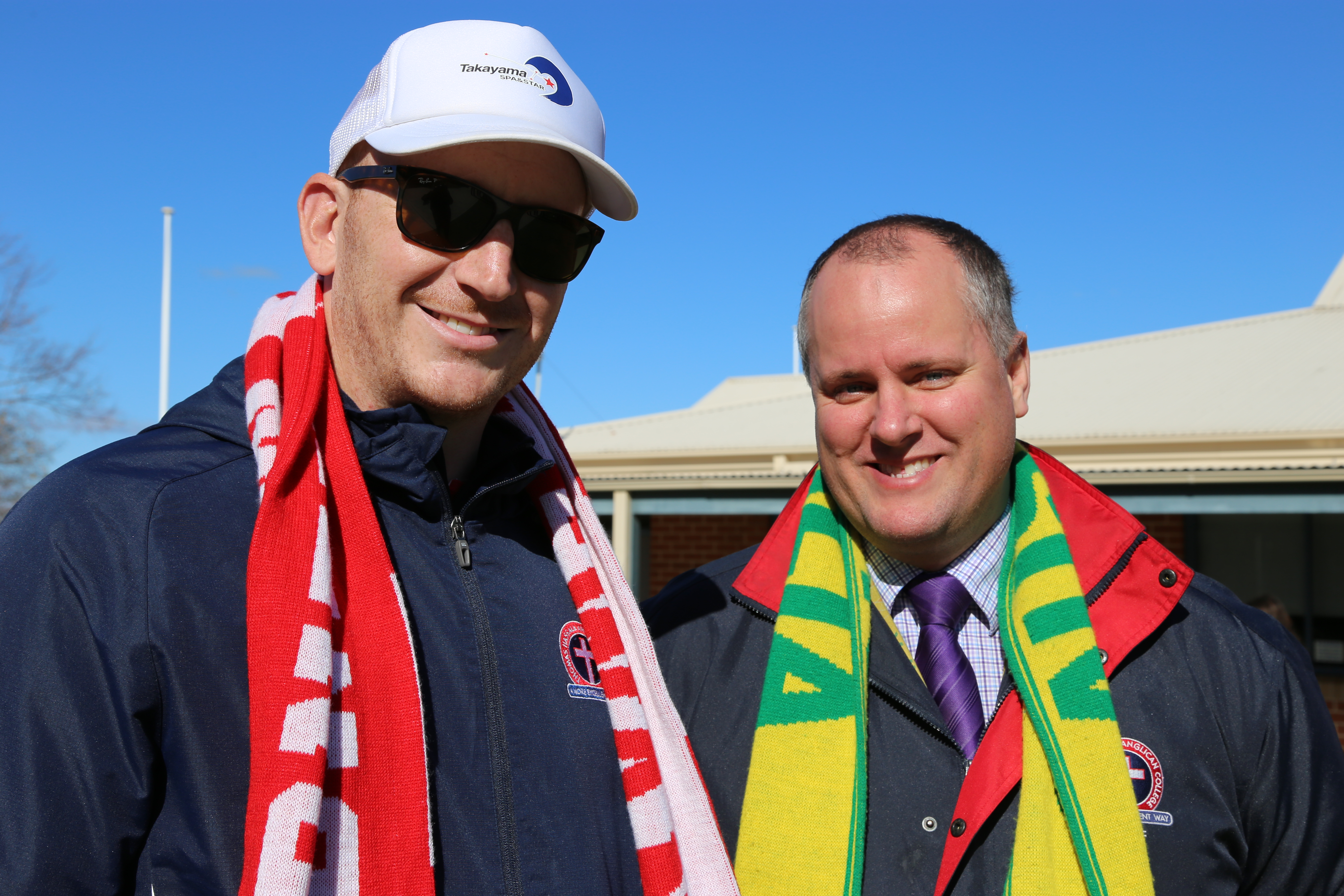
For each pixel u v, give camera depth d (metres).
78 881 1.18
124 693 1.21
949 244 1.91
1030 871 1.71
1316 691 1.92
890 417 1.83
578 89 1.60
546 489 1.79
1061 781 1.75
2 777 1.15
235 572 1.30
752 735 1.99
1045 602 1.90
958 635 2.01
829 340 1.90
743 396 13.42
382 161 1.48
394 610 1.37
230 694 1.25
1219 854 1.78
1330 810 1.81
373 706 1.33
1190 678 1.87
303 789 1.18
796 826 1.82
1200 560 7.97
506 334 1.53
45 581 1.21
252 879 1.15
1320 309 10.35
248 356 1.50
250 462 1.40
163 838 1.23
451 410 1.51
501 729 1.47
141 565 1.25
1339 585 7.58
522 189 1.50
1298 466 5.73
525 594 1.62
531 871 1.43
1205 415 7.53
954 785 1.82
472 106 1.48
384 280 1.47
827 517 2.12
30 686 1.18
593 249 1.64
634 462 9.16
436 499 1.54
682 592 2.25
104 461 1.32
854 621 1.97
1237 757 1.83
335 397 1.46
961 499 1.88
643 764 1.60
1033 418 8.16
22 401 21.61
